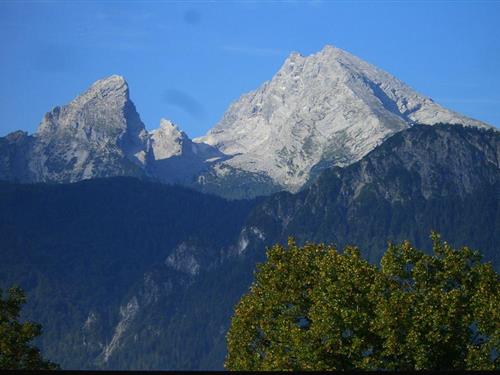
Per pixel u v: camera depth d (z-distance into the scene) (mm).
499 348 111000
